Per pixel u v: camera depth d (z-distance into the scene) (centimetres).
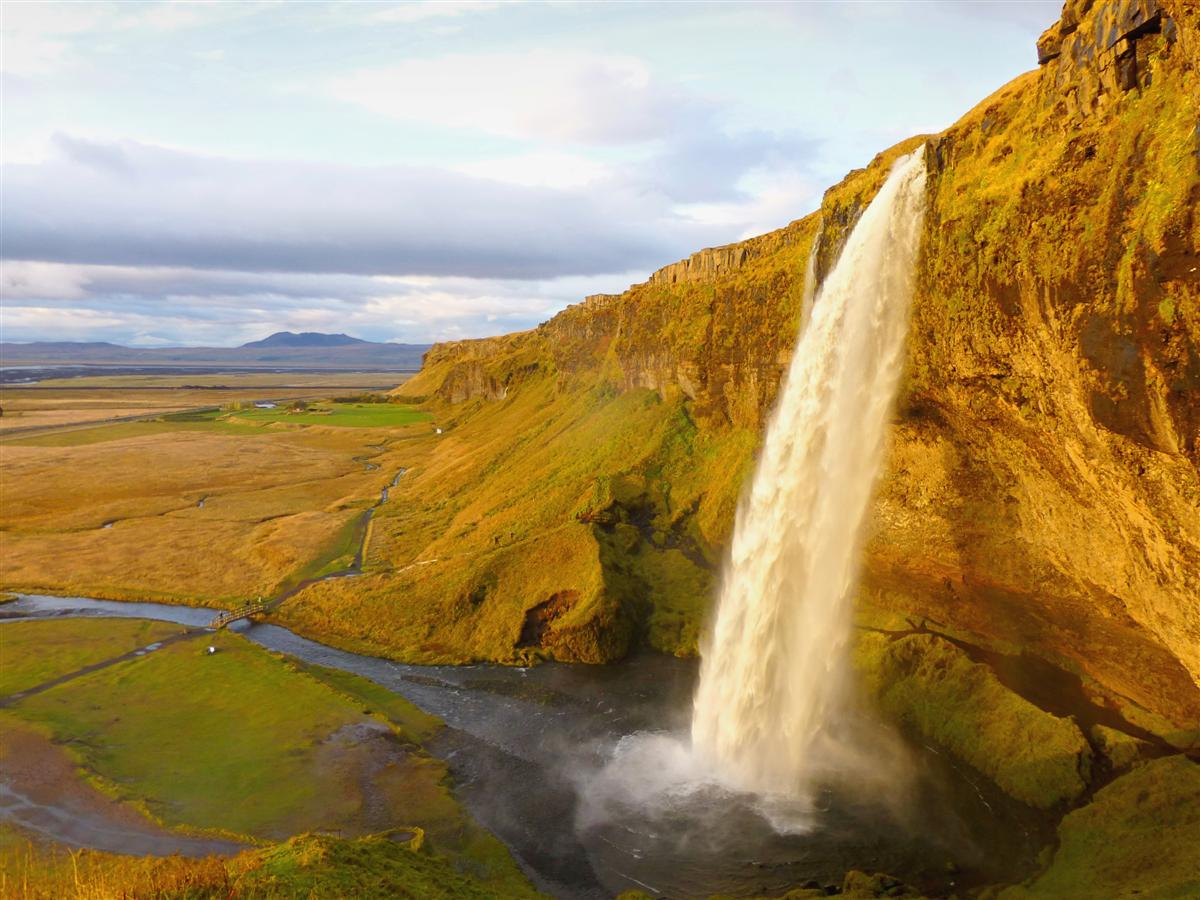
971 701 3997
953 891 2933
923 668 4319
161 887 2175
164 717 4519
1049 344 2584
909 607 4797
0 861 3031
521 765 4069
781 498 4778
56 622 6266
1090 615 3406
